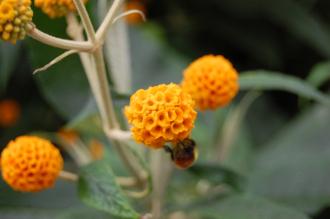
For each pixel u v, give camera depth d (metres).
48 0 0.26
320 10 0.48
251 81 0.29
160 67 0.40
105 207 0.25
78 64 0.31
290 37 0.46
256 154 0.38
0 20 0.22
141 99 0.22
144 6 0.45
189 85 0.27
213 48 0.47
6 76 0.37
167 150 0.24
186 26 0.47
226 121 0.35
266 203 0.28
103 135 0.30
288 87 0.30
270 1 0.44
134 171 0.27
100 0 0.31
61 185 0.32
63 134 0.34
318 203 0.32
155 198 0.28
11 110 0.43
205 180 0.30
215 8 0.46
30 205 0.31
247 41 0.46
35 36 0.22
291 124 0.42
